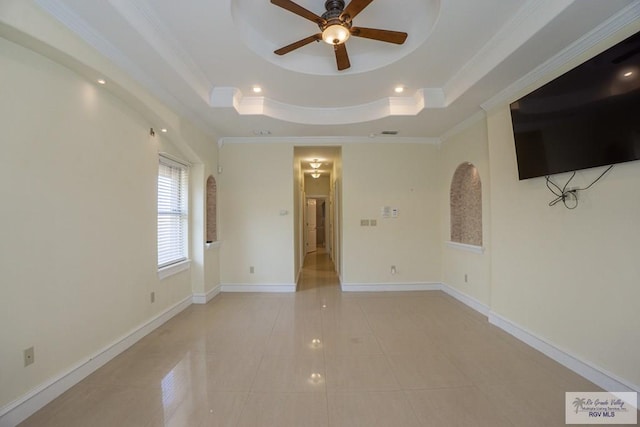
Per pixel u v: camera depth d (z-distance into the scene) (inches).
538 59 90.9
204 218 159.8
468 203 162.1
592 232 81.2
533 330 103.3
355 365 92.1
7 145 64.6
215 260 175.0
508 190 114.4
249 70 112.8
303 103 146.7
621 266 73.8
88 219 86.8
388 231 184.2
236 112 134.8
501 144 117.5
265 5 89.4
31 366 69.1
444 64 109.4
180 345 106.9
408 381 83.0
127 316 104.6
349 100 144.0
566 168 84.7
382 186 184.1
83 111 85.1
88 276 86.7
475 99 121.7
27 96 69.0
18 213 66.8
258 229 181.8
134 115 108.0
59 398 74.7
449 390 78.6
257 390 78.8
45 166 73.2
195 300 158.4
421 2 88.4
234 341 110.4
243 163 181.8
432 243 185.0
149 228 118.0
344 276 183.9
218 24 85.4
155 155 121.9
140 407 71.6
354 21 96.1
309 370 89.2
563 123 84.1
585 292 83.4
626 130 68.5
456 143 161.8
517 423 65.7
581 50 82.1
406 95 138.6
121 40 81.4
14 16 60.9
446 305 154.1
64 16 70.2
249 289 181.6
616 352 75.0
